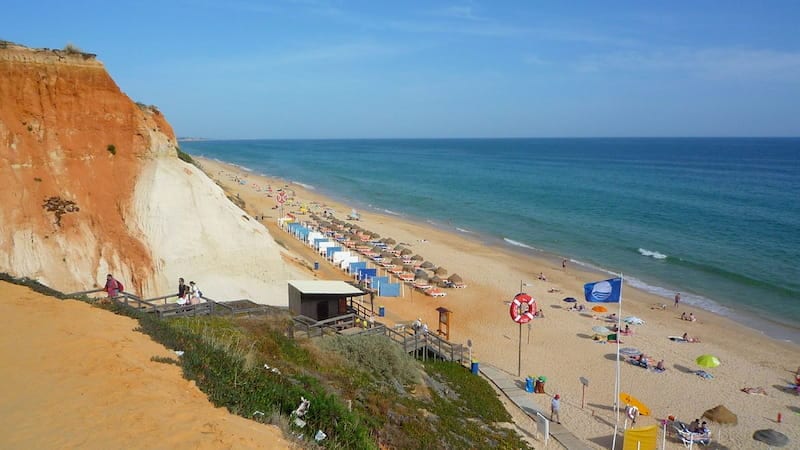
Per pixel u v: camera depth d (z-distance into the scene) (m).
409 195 106.62
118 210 29.70
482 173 154.62
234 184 110.62
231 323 19.66
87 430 7.81
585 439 23.20
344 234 63.50
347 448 9.98
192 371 11.00
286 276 35.22
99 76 30.64
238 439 7.98
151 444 7.51
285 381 12.73
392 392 18.56
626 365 32.06
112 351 10.98
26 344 10.97
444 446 15.14
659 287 48.41
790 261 55.31
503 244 65.06
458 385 24.70
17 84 27.92
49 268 25.70
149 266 29.02
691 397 28.30
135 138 31.80
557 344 35.06
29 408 8.41
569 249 62.28
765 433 23.95
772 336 37.41
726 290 47.44
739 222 75.69
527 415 24.16
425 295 44.97
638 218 80.06
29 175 27.06
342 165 186.50
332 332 23.11
